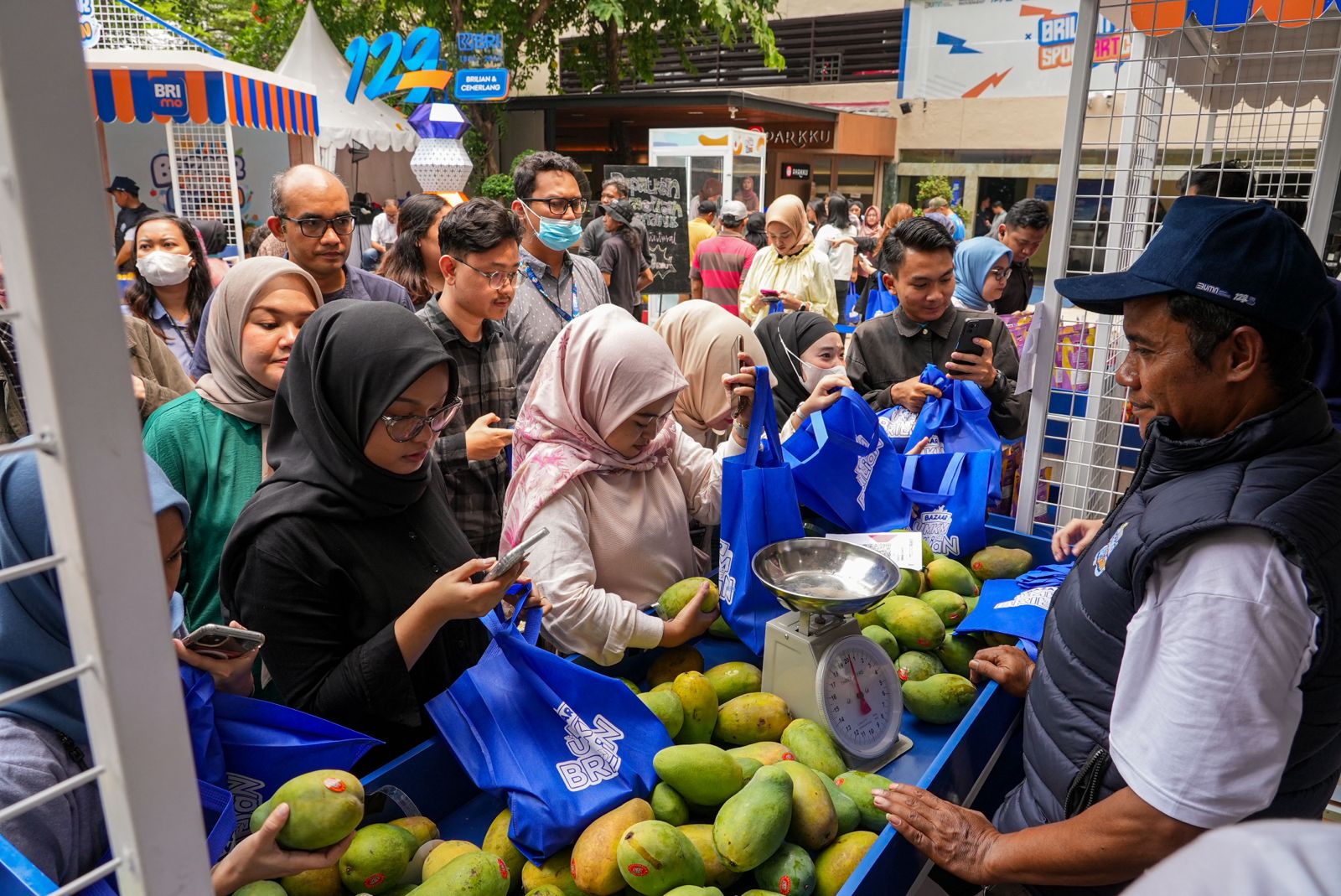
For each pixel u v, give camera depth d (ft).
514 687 4.66
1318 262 3.83
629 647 5.71
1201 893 1.68
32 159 1.55
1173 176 11.95
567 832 4.09
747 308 20.44
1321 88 11.15
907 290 10.00
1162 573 3.81
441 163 34.06
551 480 6.11
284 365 7.02
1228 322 3.76
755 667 5.56
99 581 1.72
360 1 48.70
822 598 4.78
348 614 5.20
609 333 6.24
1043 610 5.74
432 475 5.96
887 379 10.32
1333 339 5.37
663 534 6.63
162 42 25.23
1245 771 3.47
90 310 1.65
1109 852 3.76
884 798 4.34
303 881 3.82
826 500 7.13
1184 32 9.03
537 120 48.34
